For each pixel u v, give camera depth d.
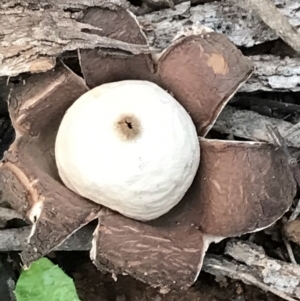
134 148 0.10
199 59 0.11
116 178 0.10
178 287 0.10
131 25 0.11
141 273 0.10
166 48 0.11
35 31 0.10
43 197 0.10
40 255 0.10
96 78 0.11
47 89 0.10
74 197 0.10
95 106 0.10
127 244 0.10
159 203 0.10
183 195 0.11
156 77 0.11
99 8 0.10
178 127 0.10
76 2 0.10
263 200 0.10
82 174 0.10
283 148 0.11
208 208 0.11
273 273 0.11
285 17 0.11
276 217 0.10
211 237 0.11
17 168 0.10
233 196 0.10
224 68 0.11
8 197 0.10
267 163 0.10
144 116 0.10
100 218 0.10
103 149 0.10
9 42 0.10
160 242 0.10
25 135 0.11
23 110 0.10
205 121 0.11
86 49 0.10
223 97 0.11
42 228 0.10
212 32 0.11
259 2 0.11
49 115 0.11
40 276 0.11
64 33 0.10
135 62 0.11
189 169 0.10
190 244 0.10
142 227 0.10
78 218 0.10
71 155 0.10
